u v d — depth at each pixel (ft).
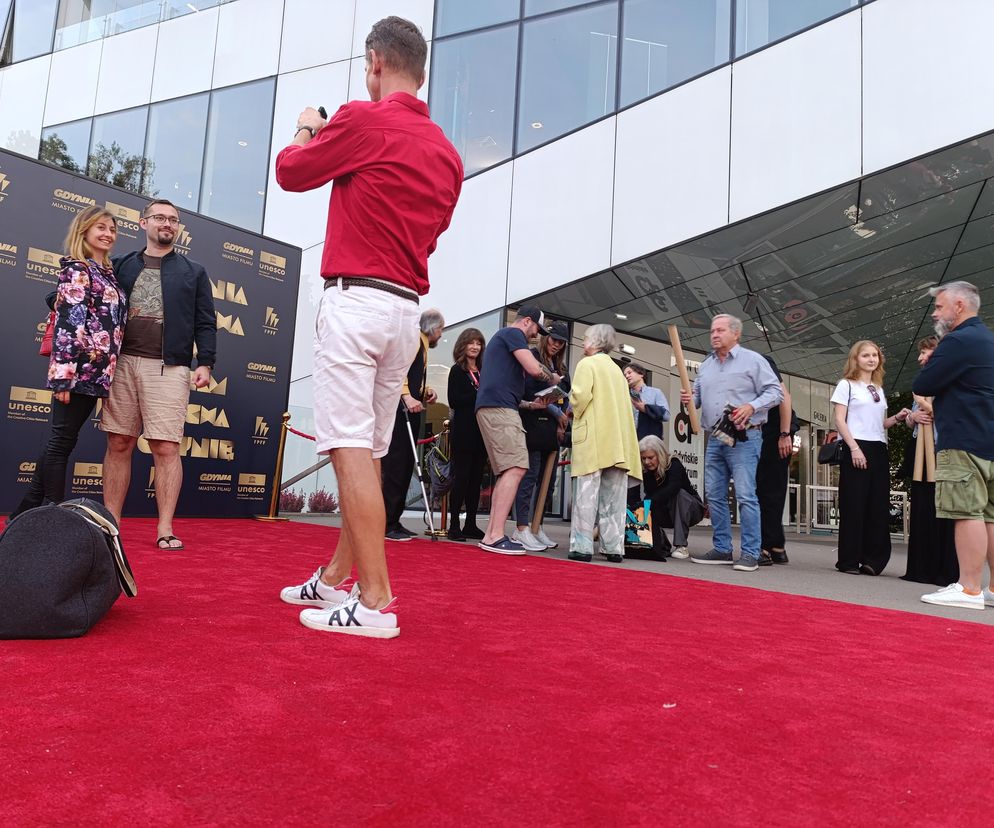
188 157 37.06
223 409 20.94
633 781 3.64
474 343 18.31
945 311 12.30
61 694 4.45
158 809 3.07
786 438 18.31
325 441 6.72
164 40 38.68
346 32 34.04
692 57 26.99
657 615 8.73
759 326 39.73
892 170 22.59
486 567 12.65
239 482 21.30
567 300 32.22
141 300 12.28
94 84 40.40
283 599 7.91
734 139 25.76
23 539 5.85
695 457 41.47
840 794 3.62
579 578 11.94
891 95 22.58
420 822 3.09
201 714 4.24
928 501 14.94
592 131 29.12
